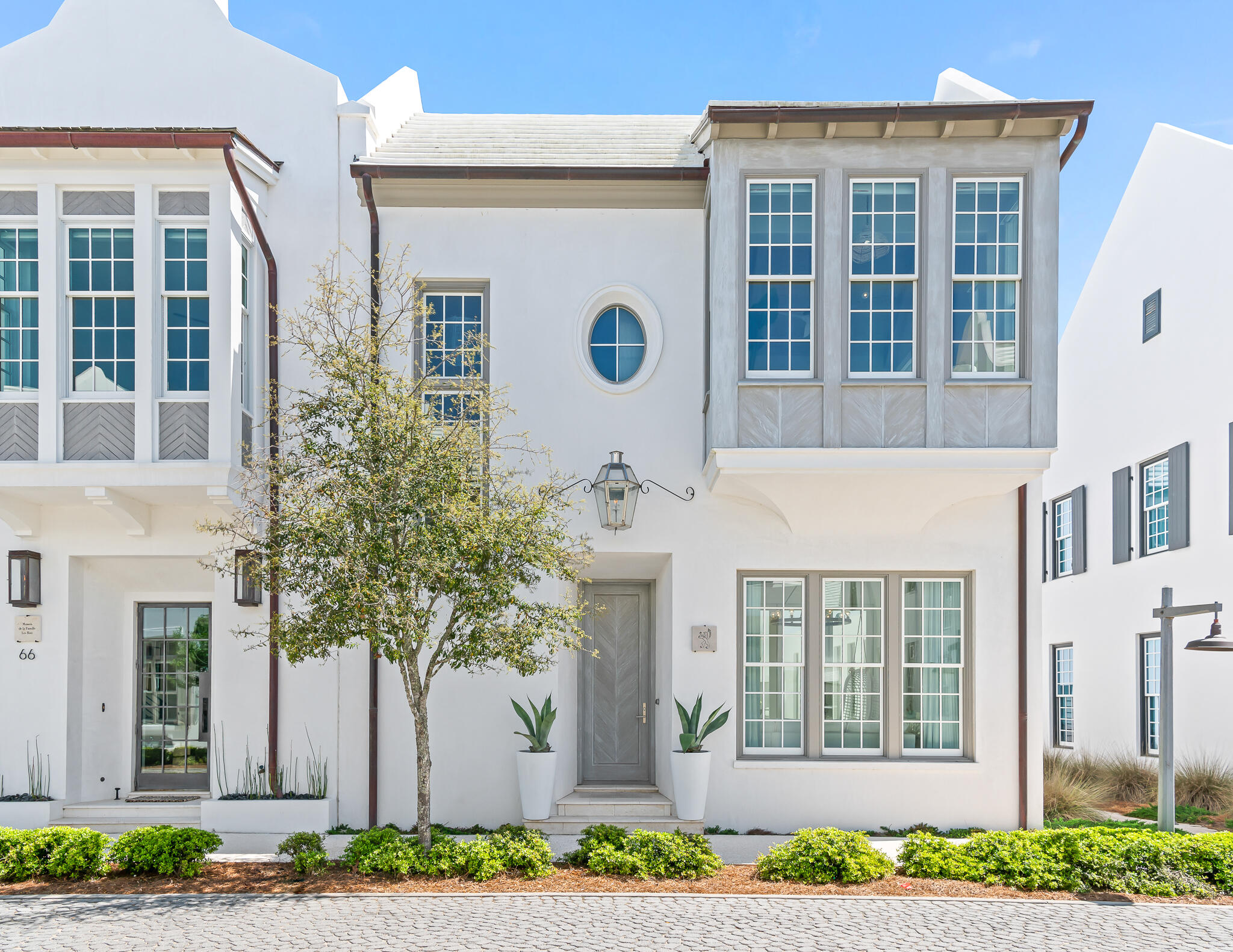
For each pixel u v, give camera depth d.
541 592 10.14
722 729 9.98
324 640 7.58
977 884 7.63
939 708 10.29
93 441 9.30
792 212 9.45
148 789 10.64
